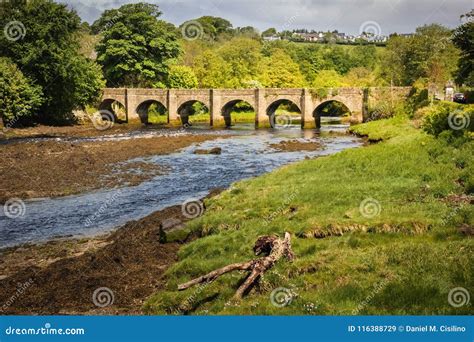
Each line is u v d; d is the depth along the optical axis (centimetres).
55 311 1463
